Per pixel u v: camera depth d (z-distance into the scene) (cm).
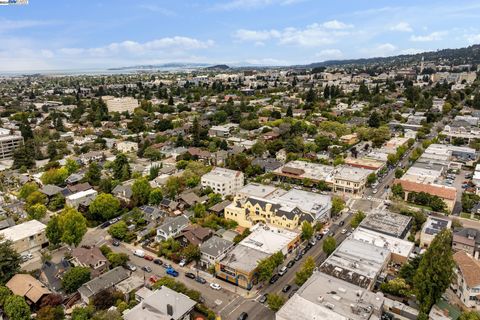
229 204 13188
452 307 7650
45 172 16250
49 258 9700
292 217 11250
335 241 10012
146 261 10000
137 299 7981
